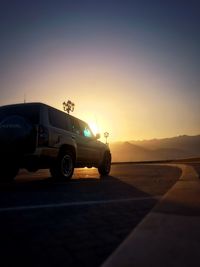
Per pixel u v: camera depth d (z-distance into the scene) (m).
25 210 4.26
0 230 3.27
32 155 7.22
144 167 14.78
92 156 10.07
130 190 6.29
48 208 4.39
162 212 3.91
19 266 2.34
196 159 25.00
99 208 4.40
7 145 7.38
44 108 7.80
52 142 7.73
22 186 7.07
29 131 7.29
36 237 3.03
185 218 3.60
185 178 8.02
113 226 3.43
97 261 2.43
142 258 2.40
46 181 8.31
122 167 15.43
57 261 2.43
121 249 2.59
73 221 3.65
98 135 10.49
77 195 5.62
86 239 2.97
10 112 7.88
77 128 9.41
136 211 4.21
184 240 2.81
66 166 8.47
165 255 2.46
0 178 8.41
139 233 3.03
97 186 7.04
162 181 8.03
